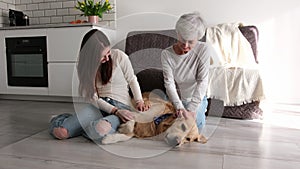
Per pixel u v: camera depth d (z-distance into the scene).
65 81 2.61
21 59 2.75
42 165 1.17
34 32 2.66
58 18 3.15
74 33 2.53
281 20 2.53
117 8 2.95
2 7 3.06
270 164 1.17
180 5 2.77
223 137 1.54
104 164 1.18
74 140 1.51
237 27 2.41
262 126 1.78
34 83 2.74
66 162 1.21
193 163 1.19
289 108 2.39
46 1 3.16
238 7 2.62
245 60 2.30
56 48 2.60
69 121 1.52
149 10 2.86
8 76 2.82
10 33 2.74
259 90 1.89
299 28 2.49
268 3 2.54
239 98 1.91
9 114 2.18
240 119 1.97
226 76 1.88
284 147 1.39
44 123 1.89
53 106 2.52
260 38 2.59
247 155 1.28
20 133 1.65
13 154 1.31
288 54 2.54
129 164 1.18
